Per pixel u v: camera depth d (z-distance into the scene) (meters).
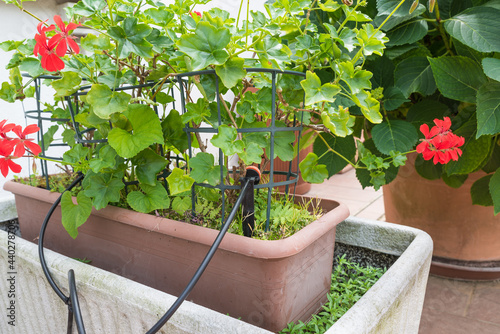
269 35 0.85
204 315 0.70
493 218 1.69
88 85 1.03
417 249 0.95
